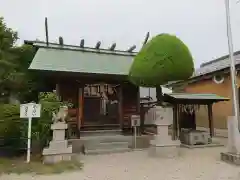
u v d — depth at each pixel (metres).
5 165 6.94
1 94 10.95
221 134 14.81
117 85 12.09
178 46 8.62
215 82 15.32
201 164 7.37
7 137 8.08
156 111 9.04
